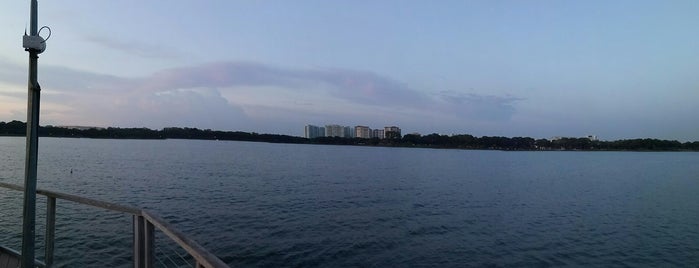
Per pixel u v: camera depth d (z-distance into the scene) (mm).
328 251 18078
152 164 65562
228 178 47438
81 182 37281
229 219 23484
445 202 34781
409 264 17078
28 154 4387
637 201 38594
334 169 71000
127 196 30594
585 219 28531
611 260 18766
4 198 24953
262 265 15867
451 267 16922
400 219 26219
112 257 14352
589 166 105250
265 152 148750
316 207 29125
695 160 154000
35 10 4230
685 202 38125
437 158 136375
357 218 25797
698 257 19453
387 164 92938
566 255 19312
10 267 5801
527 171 81812
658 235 23797
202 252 2590
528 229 24672
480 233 23156
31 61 4266
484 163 110875
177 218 23328
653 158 170000
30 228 4469
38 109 4414
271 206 28547
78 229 17859
